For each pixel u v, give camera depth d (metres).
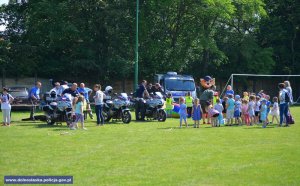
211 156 12.89
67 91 22.19
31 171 10.80
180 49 44.97
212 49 44.34
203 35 44.19
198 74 50.78
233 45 52.38
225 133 18.67
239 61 52.97
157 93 25.34
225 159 12.42
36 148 14.25
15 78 43.03
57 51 44.53
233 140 16.36
